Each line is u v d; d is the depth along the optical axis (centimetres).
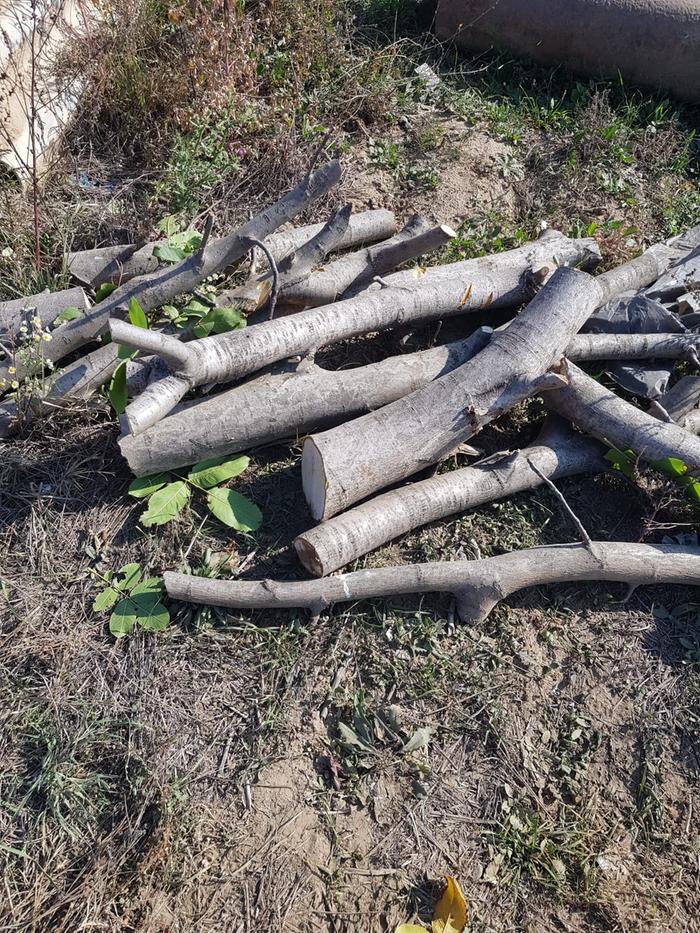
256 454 343
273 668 287
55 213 402
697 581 326
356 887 251
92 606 294
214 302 354
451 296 375
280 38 534
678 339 370
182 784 260
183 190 415
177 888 243
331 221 356
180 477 324
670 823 277
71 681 276
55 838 248
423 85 540
